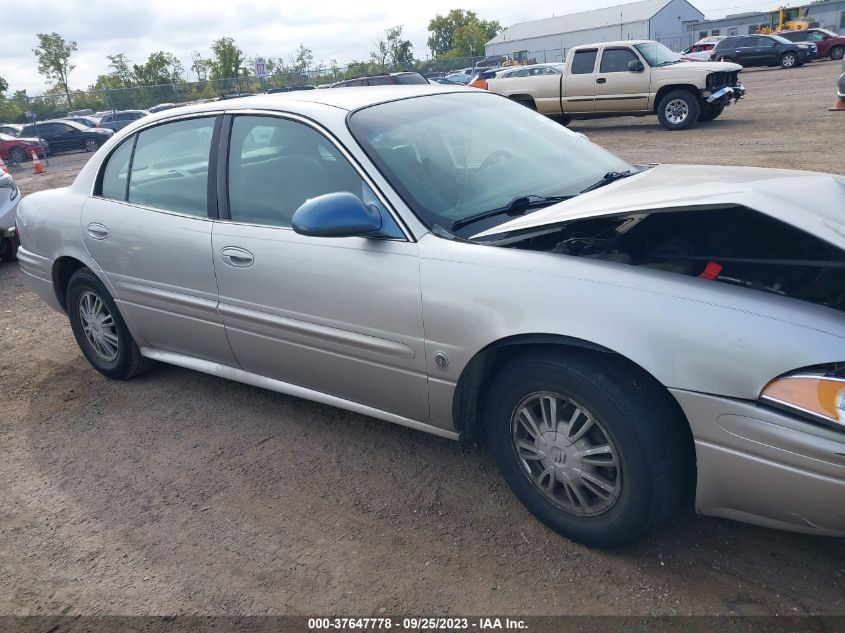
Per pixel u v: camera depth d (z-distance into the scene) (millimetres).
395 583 2590
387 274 2852
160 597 2643
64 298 4621
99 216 4086
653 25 61750
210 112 3645
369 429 3676
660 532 2689
